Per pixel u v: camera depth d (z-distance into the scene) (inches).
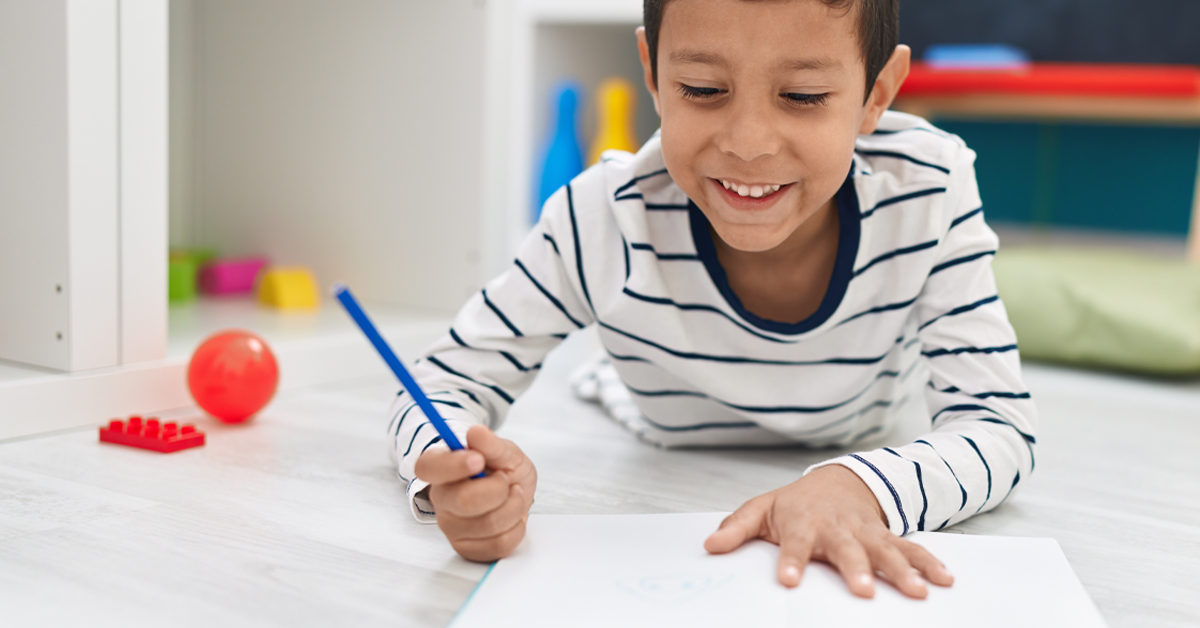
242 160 66.3
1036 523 32.4
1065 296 61.8
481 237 58.8
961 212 34.2
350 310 24.2
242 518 30.5
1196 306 59.6
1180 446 43.9
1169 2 86.1
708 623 22.3
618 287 34.6
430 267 60.5
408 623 23.5
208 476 34.8
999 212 108.0
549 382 53.9
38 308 40.9
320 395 48.3
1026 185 106.3
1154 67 86.9
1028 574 25.5
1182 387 57.1
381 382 51.5
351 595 25.0
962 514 30.0
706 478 36.8
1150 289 61.3
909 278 33.7
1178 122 98.7
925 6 91.7
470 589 25.5
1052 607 23.7
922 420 46.9
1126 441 44.4
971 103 77.4
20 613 23.6
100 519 30.1
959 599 23.9
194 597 24.7
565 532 28.1
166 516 30.5
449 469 25.0
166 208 43.1
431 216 60.2
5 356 42.1
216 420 42.9
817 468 28.8
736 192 29.3
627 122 81.2
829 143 28.5
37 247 40.6
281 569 26.6
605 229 35.0
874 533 25.5
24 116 40.1
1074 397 53.7
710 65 27.8
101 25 39.7
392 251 61.6
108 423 40.4
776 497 27.5
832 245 33.9
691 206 34.0
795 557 24.9
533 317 35.9
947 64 78.4
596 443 41.4
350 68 61.9
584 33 88.2
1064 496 35.6
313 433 41.3
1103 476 38.5
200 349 41.6
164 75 42.1
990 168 107.7
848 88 28.7
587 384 49.3
